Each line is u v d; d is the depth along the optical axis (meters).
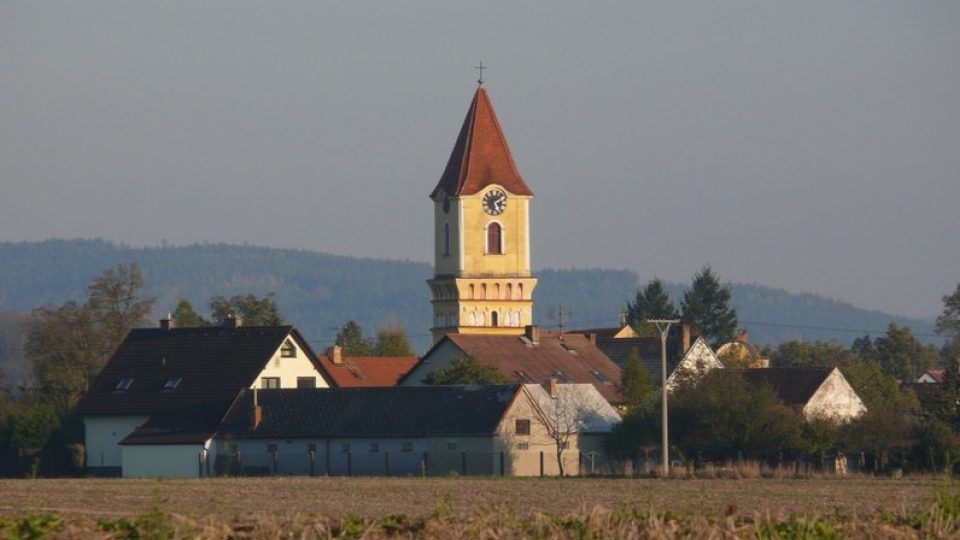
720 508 135.62
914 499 150.38
